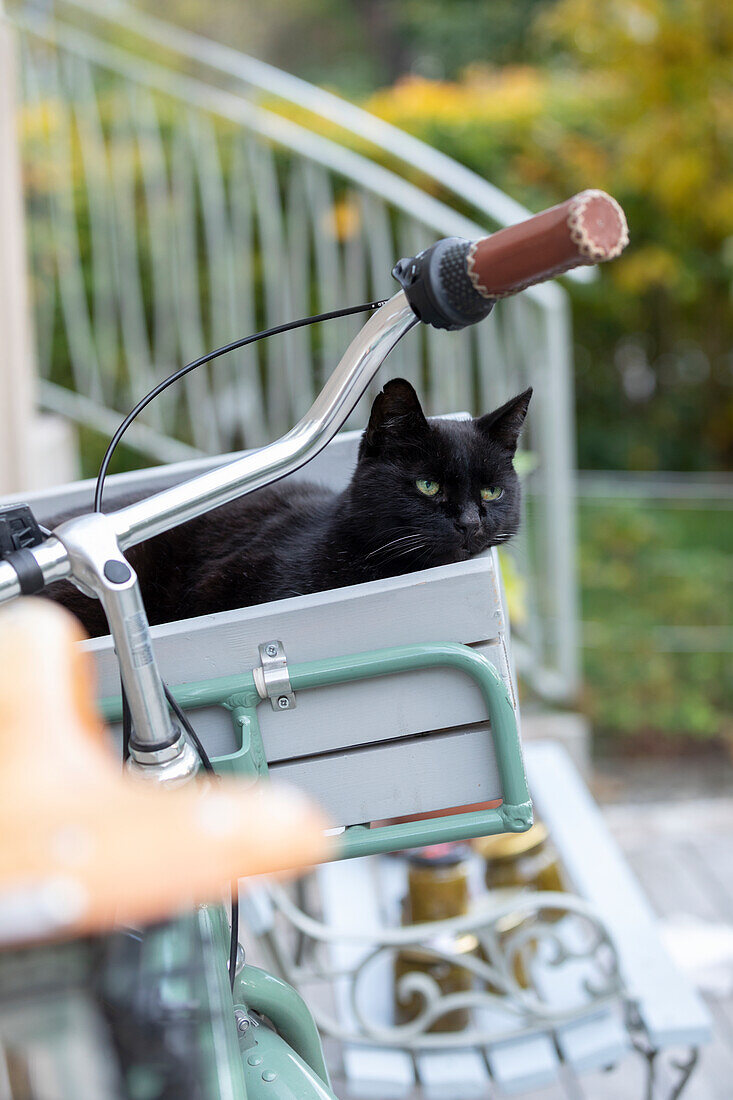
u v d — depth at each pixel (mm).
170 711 787
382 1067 1620
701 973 2438
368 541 1289
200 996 632
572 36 5727
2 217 2541
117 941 557
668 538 3582
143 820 458
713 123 5137
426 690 926
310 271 4203
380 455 1335
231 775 886
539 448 3221
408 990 1705
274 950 1716
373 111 5129
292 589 1237
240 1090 720
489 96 5418
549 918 1971
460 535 1334
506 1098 2162
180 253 3869
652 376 5949
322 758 937
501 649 931
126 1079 552
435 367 3309
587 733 3395
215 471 800
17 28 3369
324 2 9227
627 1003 1697
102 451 3799
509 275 724
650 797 3568
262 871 544
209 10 9102
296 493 1432
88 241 3906
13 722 480
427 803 947
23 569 684
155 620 1283
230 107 3420
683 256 5520
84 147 3668
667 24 5129
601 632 3676
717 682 3727
